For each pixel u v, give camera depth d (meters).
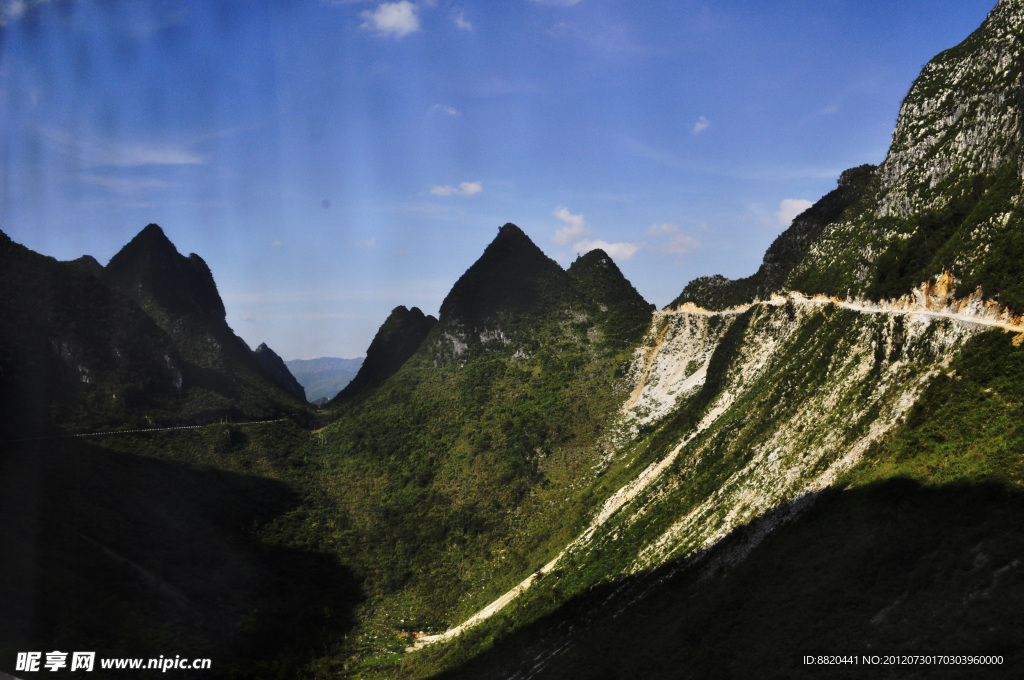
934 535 52.59
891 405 68.50
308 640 108.44
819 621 53.44
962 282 68.88
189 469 148.50
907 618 47.94
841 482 66.06
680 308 160.75
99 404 156.12
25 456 122.62
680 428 118.19
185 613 101.12
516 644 88.31
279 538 138.00
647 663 64.75
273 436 184.88
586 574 94.81
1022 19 81.88
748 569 67.12
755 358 111.38
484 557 126.56
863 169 117.06
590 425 147.50
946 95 90.19
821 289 100.12
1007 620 42.97
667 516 92.94
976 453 56.00
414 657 102.25
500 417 164.75
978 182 78.50
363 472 171.25
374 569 133.12
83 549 103.19
